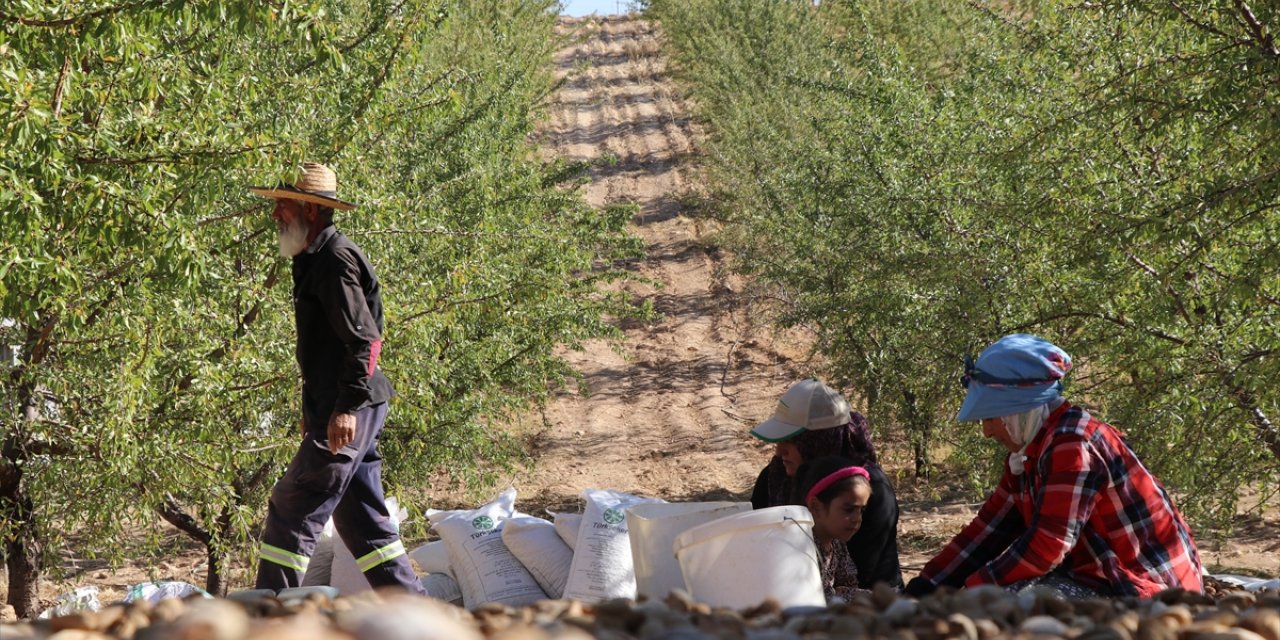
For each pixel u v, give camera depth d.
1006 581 3.71
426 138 12.65
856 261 12.97
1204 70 7.48
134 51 6.02
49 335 7.32
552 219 17.05
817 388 4.72
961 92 12.12
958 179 10.57
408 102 8.71
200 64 6.74
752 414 22.22
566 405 23.48
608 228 17.33
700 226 33.22
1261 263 6.98
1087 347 8.74
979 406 3.86
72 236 6.14
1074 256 8.14
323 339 4.79
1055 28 9.74
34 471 8.04
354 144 8.19
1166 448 8.42
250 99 7.04
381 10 8.25
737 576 3.55
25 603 8.68
